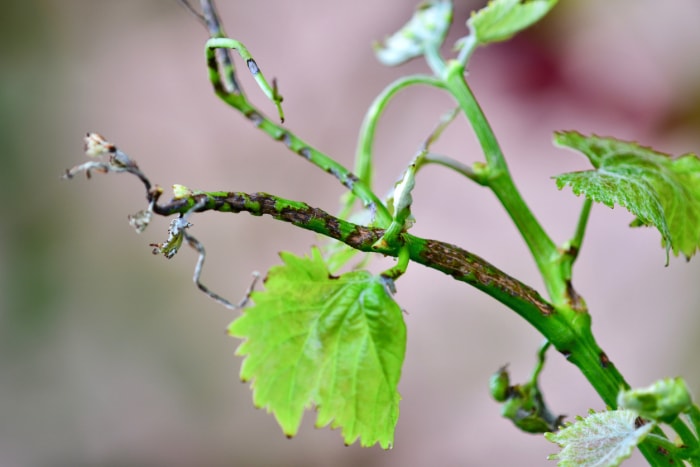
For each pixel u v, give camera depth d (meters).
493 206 1.59
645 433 0.56
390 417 0.58
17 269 1.55
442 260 0.58
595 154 0.62
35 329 1.53
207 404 1.54
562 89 1.59
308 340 0.58
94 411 1.53
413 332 1.55
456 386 1.52
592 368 0.60
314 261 0.58
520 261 1.57
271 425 1.52
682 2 1.51
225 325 1.57
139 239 1.59
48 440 1.50
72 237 1.58
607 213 1.58
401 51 0.68
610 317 1.54
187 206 0.56
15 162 1.58
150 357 1.55
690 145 1.55
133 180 1.61
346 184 0.60
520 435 1.49
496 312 1.55
